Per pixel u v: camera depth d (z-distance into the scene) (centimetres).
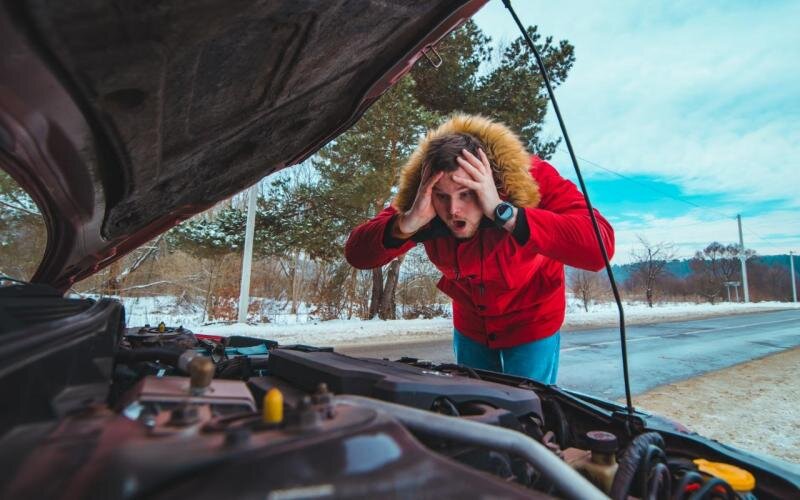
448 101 1382
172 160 135
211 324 1327
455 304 271
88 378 92
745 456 119
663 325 1506
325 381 105
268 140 162
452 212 190
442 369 172
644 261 3394
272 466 44
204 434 51
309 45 106
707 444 121
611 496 93
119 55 75
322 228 1342
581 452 125
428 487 47
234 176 184
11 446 55
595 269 191
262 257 1446
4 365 61
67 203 134
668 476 97
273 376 132
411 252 1869
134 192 145
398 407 67
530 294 232
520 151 206
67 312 110
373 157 1300
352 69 140
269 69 108
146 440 49
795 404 477
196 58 88
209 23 77
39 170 112
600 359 764
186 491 40
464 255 213
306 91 136
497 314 236
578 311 2375
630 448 102
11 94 78
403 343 970
